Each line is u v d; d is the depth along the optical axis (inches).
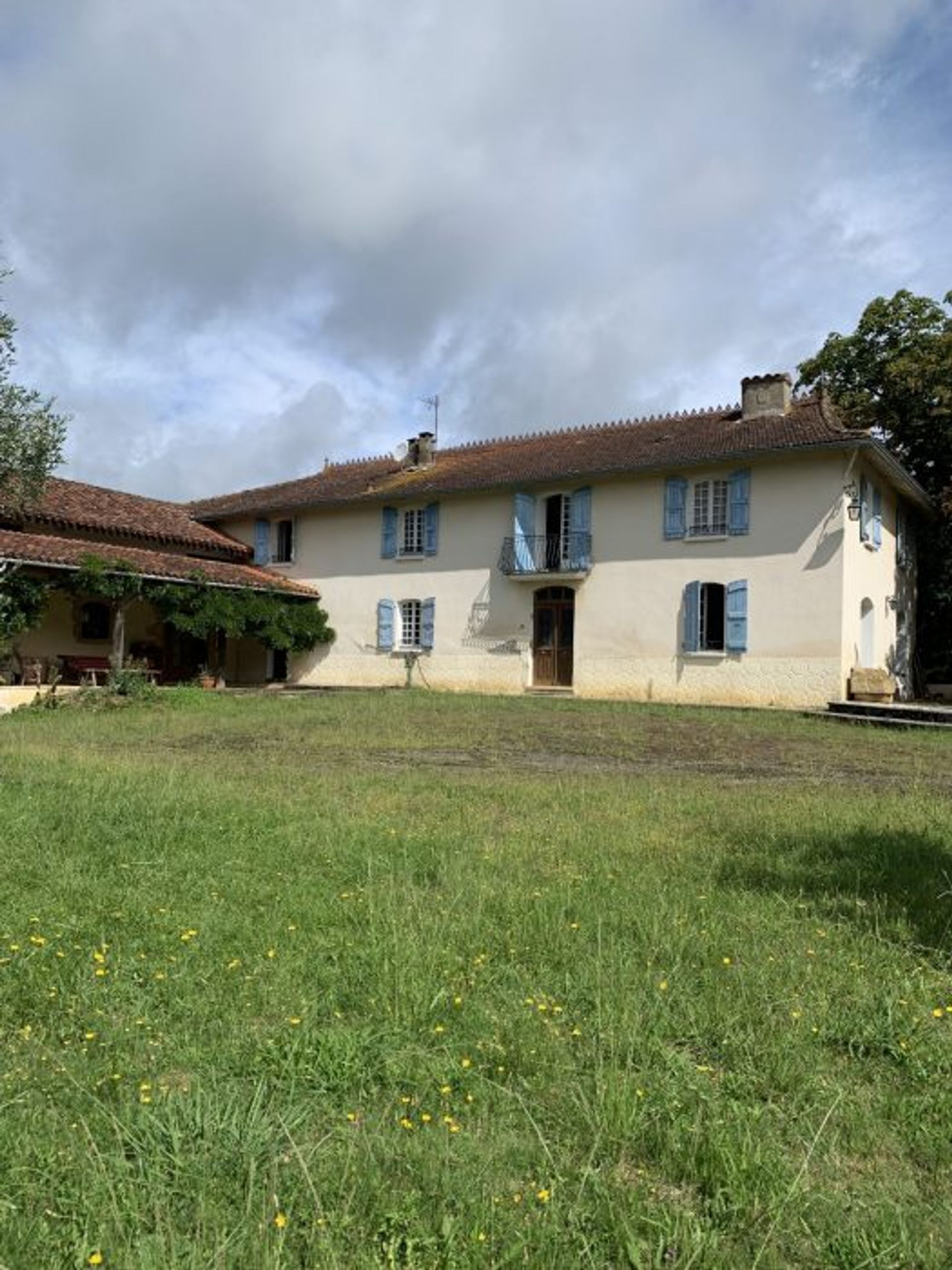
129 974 139.3
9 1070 108.5
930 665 1005.2
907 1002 132.4
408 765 397.7
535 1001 130.2
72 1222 80.7
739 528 778.2
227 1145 91.3
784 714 673.6
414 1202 84.3
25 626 761.0
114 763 363.9
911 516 975.0
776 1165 91.4
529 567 888.3
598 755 448.5
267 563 1093.8
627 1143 95.5
